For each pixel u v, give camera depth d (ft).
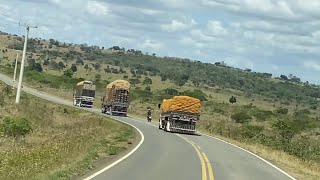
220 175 62.44
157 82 538.06
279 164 86.63
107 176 53.01
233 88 632.79
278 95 609.42
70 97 348.38
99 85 423.64
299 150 127.95
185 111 155.33
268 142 142.51
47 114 179.93
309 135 210.59
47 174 48.67
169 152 88.74
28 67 499.10
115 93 232.32
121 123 167.73
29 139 111.34
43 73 466.29
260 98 550.77
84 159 64.28
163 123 163.63
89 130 129.39
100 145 87.45
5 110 166.91
